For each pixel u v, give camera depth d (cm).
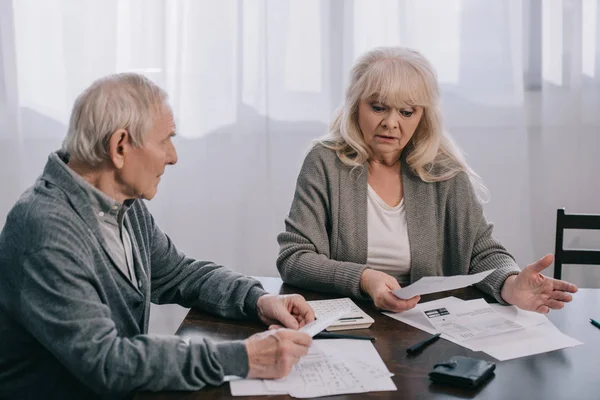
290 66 285
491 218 295
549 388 115
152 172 127
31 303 115
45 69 284
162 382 112
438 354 128
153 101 125
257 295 144
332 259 177
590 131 289
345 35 281
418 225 175
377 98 165
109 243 134
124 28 281
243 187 293
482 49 283
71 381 129
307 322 138
